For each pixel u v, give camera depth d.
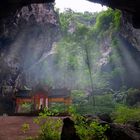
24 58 39.75
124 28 45.12
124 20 42.81
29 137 7.22
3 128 9.23
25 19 35.22
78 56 55.84
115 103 34.28
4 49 34.84
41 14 39.59
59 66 52.44
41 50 42.25
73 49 56.69
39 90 25.83
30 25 37.12
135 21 21.58
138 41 42.19
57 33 46.50
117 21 48.97
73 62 53.44
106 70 51.47
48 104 25.45
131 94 38.12
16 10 26.52
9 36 33.66
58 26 46.19
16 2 22.33
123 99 39.56
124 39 46.81
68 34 62.72
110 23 56.78
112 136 6.73
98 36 60.41
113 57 49.38
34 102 25.73
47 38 42.94
